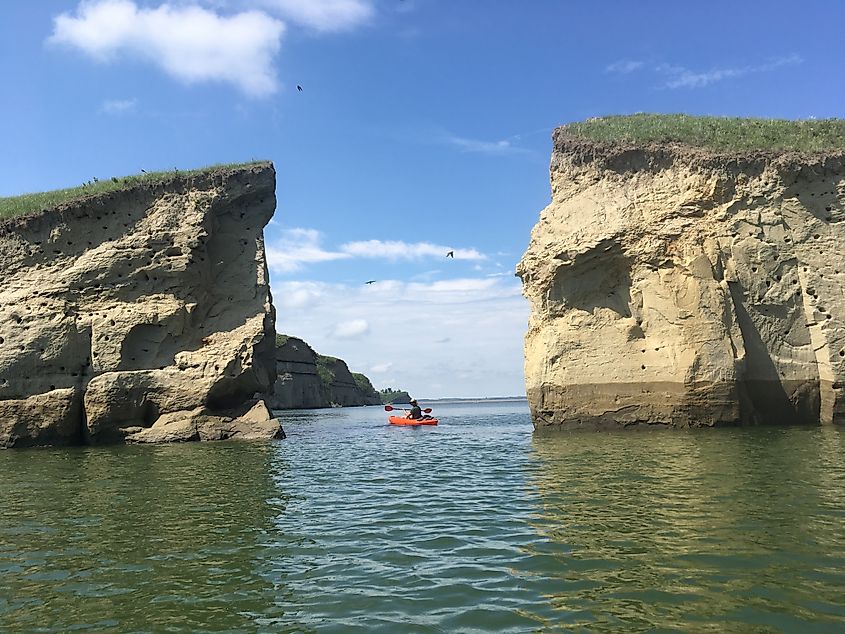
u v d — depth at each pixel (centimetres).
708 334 2269
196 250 2828
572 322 2506
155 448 2314
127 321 2662
